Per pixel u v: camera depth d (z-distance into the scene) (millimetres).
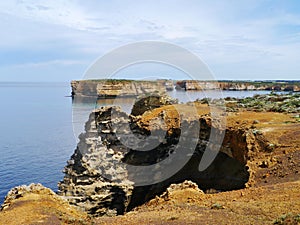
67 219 17719
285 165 26797
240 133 36344
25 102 165250
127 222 17891
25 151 69500
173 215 17750
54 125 97188
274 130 34625
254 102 66125
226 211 17484
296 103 61094
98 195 36406
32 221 17016
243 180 37625
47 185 49344
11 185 49500
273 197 19062
